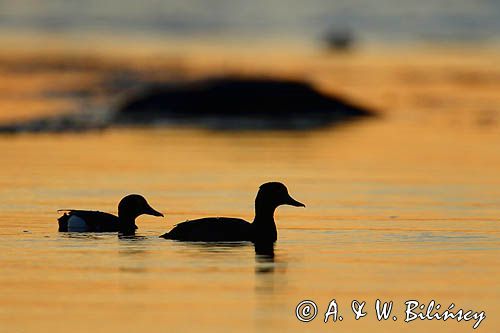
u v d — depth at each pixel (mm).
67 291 14031
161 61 59781
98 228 18078
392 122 37969
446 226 18906
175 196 22078
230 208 20719
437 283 14633
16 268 15266
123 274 14961
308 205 21078
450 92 48031
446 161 27766
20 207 20594
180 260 15883
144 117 38656
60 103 42188
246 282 14602
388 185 23797
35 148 29969
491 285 14547
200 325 12641
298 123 37750
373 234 18125
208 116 39219
